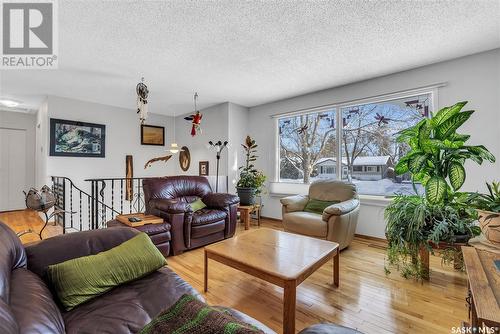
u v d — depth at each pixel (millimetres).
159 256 1516
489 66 2551
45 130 4305
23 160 5750
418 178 2186
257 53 2611
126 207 5094
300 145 4316
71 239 1461
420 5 1836
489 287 1008
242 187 4160
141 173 5418
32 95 4195
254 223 4387
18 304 831
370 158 3494
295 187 4324
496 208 1644
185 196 3541
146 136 5484
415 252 2029
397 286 2053
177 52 2582
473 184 2619
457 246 1877
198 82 3510
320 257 1775
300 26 2107
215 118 4910
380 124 3410
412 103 3139
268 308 1786
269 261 1694
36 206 2824
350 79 3389
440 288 2012
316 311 1724
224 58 2732
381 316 1659
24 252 1271
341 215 2639
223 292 1998
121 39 2311
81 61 2793
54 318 904
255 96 4246
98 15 1941
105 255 1380
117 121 5027
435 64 2871
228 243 2082
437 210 1949
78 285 1190
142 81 3463
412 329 1526
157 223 2674
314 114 4133
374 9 1881
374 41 2361
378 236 3301
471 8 1866
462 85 2701
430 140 1950
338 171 3773
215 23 2062
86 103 4586
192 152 5527
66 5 1815
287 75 3232
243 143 4918
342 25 2096
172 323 692
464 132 2678
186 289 1325
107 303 1169
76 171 4449
